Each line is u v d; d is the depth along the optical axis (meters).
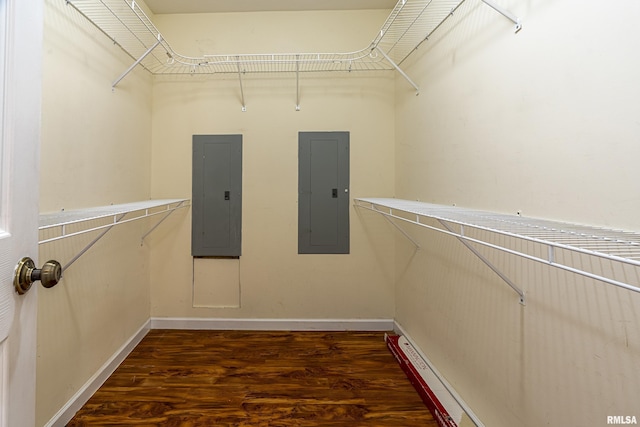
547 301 0.97
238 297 2.42
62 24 1.38
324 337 2.28
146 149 2.29
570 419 0.88
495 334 1.22
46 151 1.29
